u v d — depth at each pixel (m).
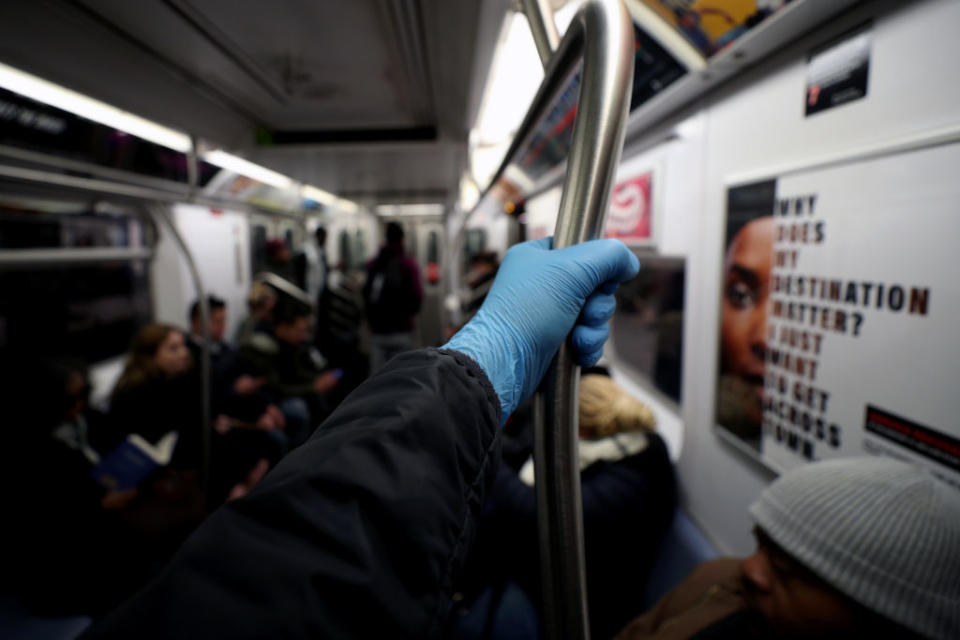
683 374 1.58
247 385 2.46
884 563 0.54
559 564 0.50
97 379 2.87
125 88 1.68
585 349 0.49
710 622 0.77
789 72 1.01
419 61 1.64
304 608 0.26
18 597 1.47
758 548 0.70
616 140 0.43
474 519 0.37
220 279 4.21
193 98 1.93
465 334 0.47
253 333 3.33
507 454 1.66
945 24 0.68
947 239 0.68
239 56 1.58
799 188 0.98
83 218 2.77
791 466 1.03
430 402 0.35
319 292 4.76
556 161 2.14
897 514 0.55
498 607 1.31
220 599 0.26
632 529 1.33
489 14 1.16
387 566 0.30
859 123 0.84
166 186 2.71
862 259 0.83
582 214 0.46
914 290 0.73
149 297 3.42
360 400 0.37
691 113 1.43
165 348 2.07
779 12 0.89
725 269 1.27
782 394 1.05
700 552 1.37
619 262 0.48
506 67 1.49
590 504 1.29
